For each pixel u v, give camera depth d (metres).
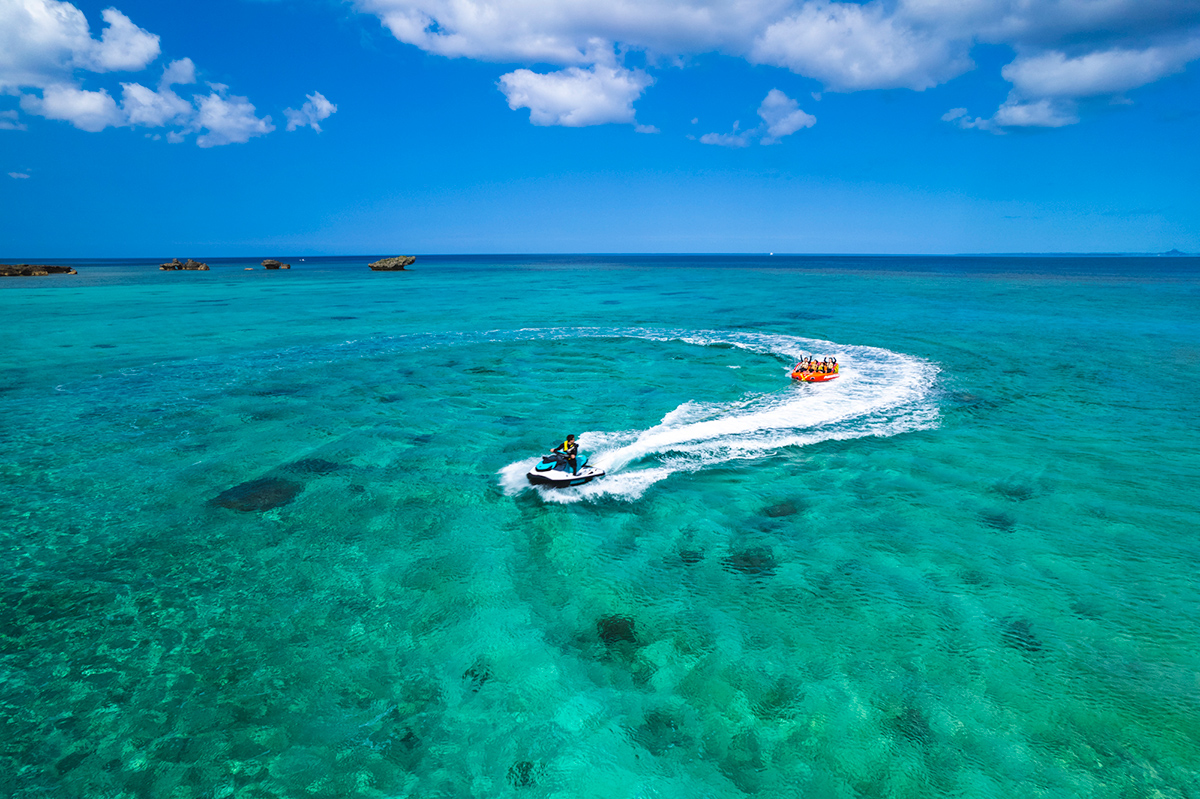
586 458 15.29
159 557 10.78
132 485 13.78
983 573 9.96
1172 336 32.97
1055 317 41.03
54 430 17.52
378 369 25.81
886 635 8.45
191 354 29.09
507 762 6.58
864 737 6.77
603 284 78.88
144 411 19.48
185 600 9.52
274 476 14.35
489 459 15.42
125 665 8.08
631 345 31.45
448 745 6.81
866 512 12.24
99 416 18.91
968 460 14.96
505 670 7.98
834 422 18.05
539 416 19.00
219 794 6.21
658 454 15.59
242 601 9.52
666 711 7.24
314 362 27.23
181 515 12.37
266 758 6.66
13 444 16.30
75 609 9.27
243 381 23.59
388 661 8.18
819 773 6.36
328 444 16.50
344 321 41.00
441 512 12.54
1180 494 12.90
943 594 9.39
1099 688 7.39
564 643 8.48
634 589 9.71
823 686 7.54
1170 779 6.18
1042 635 8.38
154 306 50.56
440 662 8.15
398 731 7.02
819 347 30.34
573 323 39.88
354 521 12.15
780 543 11.06
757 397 20.95
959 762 6.43
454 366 26.39
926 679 7.61
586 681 7.75
